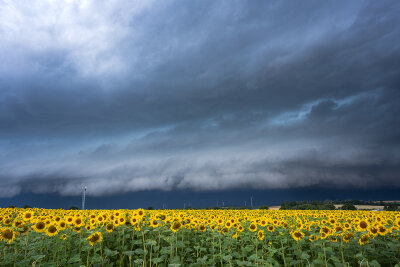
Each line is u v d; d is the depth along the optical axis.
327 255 10.85
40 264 9.44
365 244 11.24
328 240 11.34
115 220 12.37
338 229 10.99
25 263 8.88
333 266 9.97
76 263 10.30
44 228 10.84
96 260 9.77
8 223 13.75
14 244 10.30
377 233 10.87
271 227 13.36
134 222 12.58
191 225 14.48
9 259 9.09
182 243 11.20
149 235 13.43
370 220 17.64
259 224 14.93
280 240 13.06
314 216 23.06
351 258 11.34
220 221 14.15
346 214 25.03
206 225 14.55
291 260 11.30
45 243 10.69
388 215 24.16
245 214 24.48
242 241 13.02
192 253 12.38
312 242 12.09
